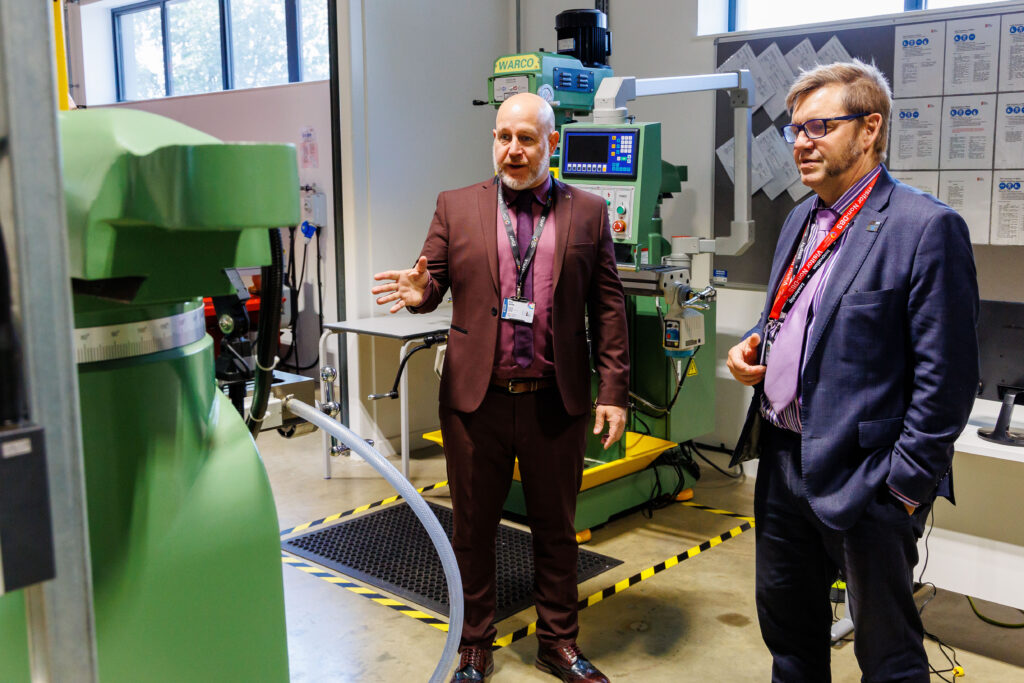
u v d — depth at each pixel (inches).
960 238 64.0
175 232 29.7
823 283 69.0
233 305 111.9
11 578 19.4
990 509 97.2
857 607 69.6
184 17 263.0
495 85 136.6
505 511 145.6
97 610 31.5
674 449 154.4
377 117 169.8
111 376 31.3
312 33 232.4
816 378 67.9
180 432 33.9
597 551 131.3
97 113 28.9
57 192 19.6
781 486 73.0
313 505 150.2
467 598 94.0
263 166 28.0
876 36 145.7
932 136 142.5
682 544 134.3
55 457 20.0
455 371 89.4
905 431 65.1
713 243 150.9
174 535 33.5
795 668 75.6
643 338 147.6
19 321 19.2
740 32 160.6
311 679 96.4
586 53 143.0
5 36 18.4
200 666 35.0
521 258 88.4
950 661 99.6
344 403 178.4
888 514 66.2
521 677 96.4
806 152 69.2
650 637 105.8
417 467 172.2
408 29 172.7
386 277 84.6
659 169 125.5
